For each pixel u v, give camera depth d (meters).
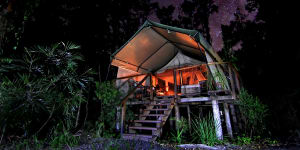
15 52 5.21
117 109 7.07
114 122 6.83
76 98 5.53
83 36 9.79
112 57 7.06
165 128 8.51
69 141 4.30
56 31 8.34
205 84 7.69
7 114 3.46
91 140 4.68
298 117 8.92
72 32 9.31
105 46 11.06
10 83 4.01
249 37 14.33
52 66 5.28
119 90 7.97
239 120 8.09
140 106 8.06
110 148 3.69
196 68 8.99
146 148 3.90
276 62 12.60
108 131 6.10
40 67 4.93
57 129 4.70
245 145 5.06
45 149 3.71
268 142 5.49
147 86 8.63
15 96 3.81
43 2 7.56
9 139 3.92
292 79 11.14
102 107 7.14
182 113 8.98
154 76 9.88
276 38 13.04
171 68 8.95
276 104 10.28
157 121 5.95
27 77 4.25
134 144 4.16
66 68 5.29
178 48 8.50
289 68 11.82
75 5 9.47
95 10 10.79
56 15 8.34
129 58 7.68
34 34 7.16
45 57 5.23
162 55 8.61
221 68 7.14
